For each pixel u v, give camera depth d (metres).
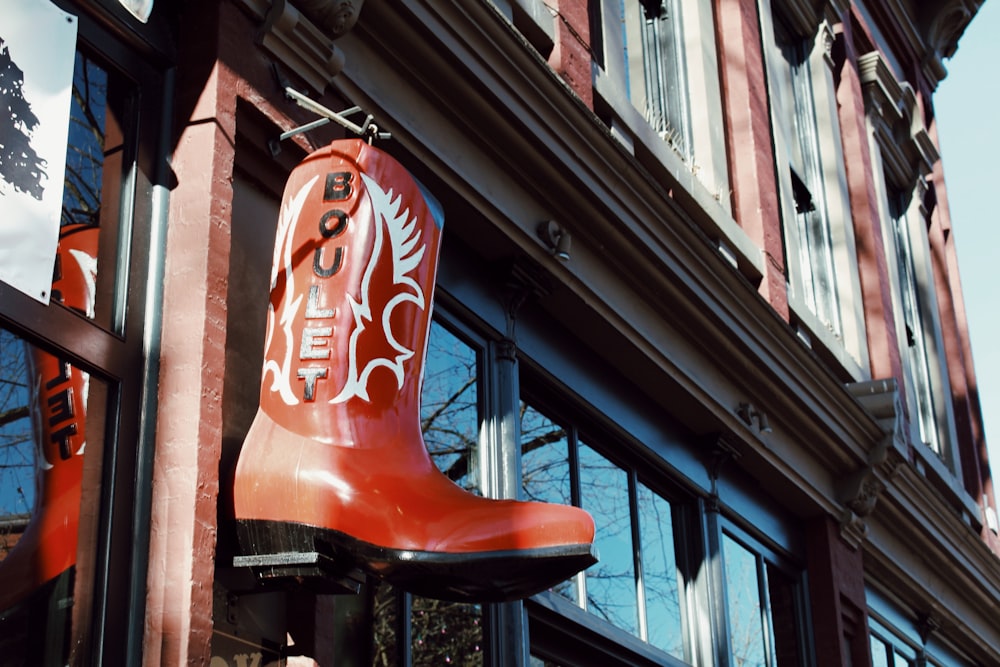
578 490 7.54
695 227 8.17
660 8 10.86
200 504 4.41
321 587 4.60
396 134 6.15
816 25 14.00
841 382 10.44
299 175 4.84
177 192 4.86
